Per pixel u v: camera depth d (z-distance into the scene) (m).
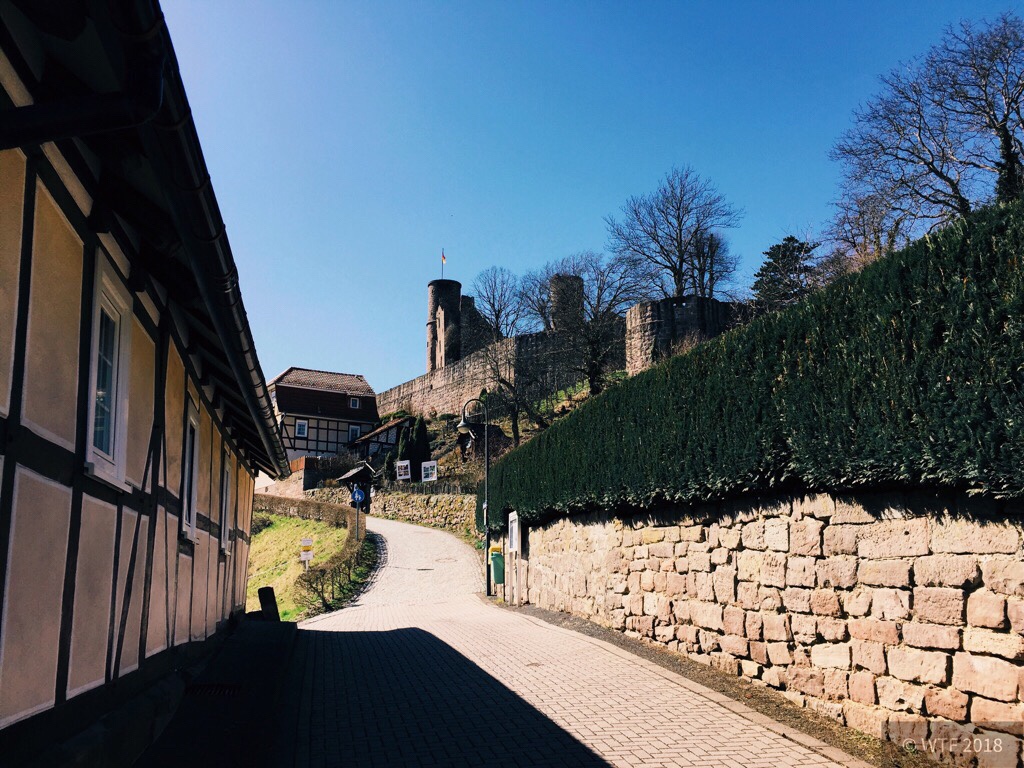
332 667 11.17
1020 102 28.05
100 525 5.02
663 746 6.86
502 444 52.78
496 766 6.45
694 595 10.24
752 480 8.47
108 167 4.80
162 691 6.44
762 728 7.30
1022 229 5.46
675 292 56.88
